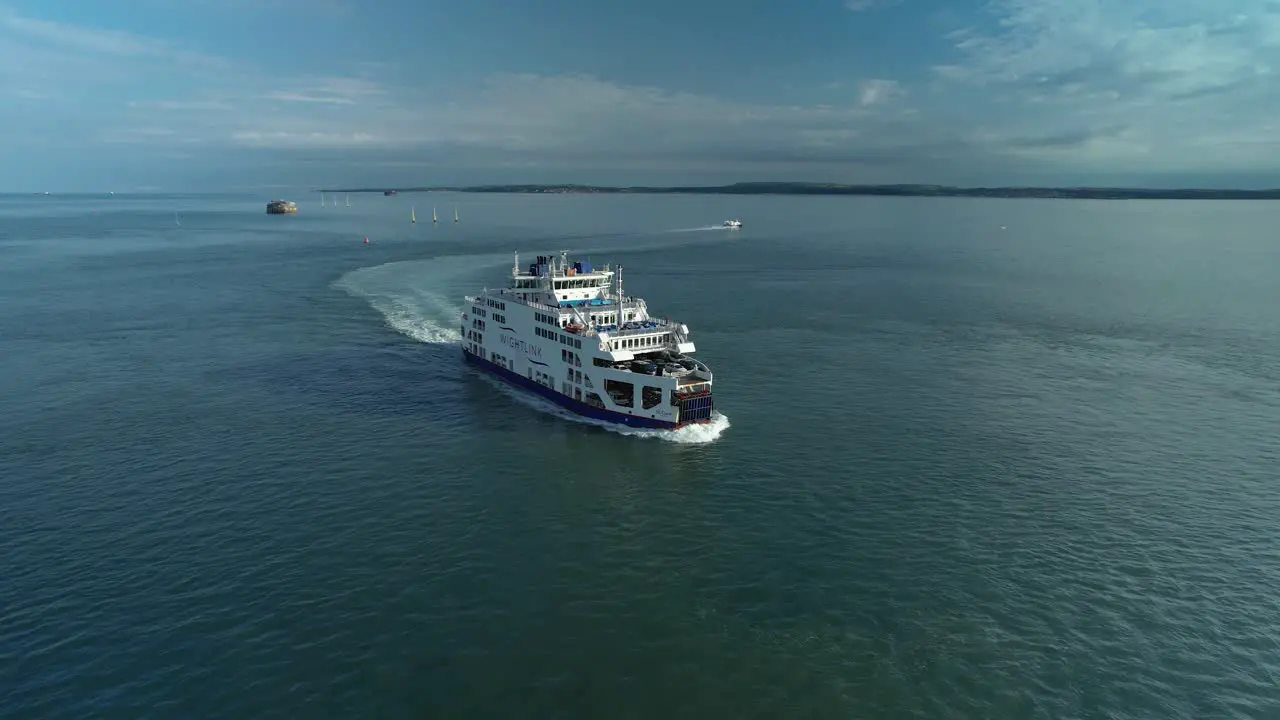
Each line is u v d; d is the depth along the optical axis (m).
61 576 52.72
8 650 44.81
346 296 164.25
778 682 43.53
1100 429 83.88
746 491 68.31
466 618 48.97
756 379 102.81
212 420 85.00
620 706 41.53
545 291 103.69
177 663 44.12
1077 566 55.66
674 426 82.31
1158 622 49.09
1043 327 137.12
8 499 64.38
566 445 79.69
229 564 54.66
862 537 59.81
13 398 91.69
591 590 52.38
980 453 76.88
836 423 85.75
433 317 143.00
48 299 158.75
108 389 95.81
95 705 40.75
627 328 93.19
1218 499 66.56
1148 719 40.97
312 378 102.62
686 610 50.19
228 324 135.50
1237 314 148.62
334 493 66.81
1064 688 43.16
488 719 40.47
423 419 87.12
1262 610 50.41
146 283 181.25
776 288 180.62
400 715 40.62
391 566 54.91
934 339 127.19
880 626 48.56
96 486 67.19
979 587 52.84
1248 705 41.94
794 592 52.22
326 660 44.69
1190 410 90.25
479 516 63.00
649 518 63.03
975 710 41.53
